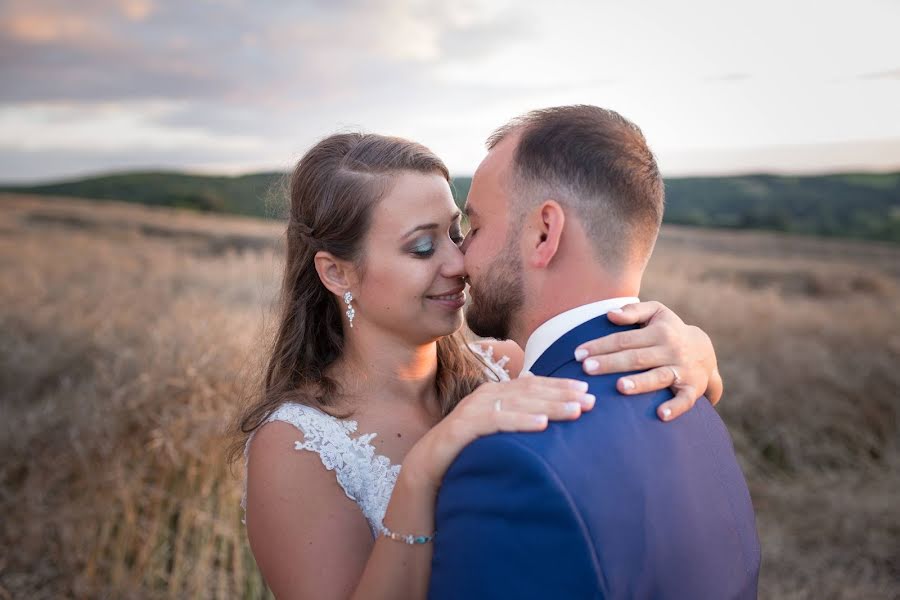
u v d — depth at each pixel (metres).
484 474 1.13
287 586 1.44
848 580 3.84
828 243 19.91
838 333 6.38
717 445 1.39
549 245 1.33
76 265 8.83
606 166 1.32
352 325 1.68
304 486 1.48
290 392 1.63
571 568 1.05
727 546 1.29
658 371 1.29
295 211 1.72
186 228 18.09
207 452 3.07
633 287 1.39
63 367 4.22
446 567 1.14
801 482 4.79
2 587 3.06
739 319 6.83
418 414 1.72
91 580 3.13
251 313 4.26
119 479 3.12
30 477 3.23
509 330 1.47
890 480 4.62
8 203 21.19
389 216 1.57
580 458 1.12
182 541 3.17
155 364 3.25
